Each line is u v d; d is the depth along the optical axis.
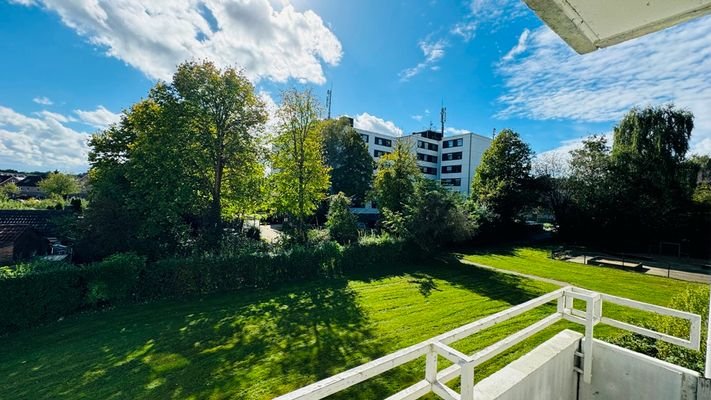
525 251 19.66
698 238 17.44
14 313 6.87
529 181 24.30
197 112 12.55
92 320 7.58
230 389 4.84
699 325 2.79
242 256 10.61
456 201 15.41
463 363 1.87
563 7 1.36
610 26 1.47
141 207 11.56
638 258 17.36
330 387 1.46
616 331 6.90
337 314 8.15
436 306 8.88
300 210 15.04
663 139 18.11
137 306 8.60
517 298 9.77
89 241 10.80
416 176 17.41
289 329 7.14
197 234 13.55
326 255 12.48
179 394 4.71
